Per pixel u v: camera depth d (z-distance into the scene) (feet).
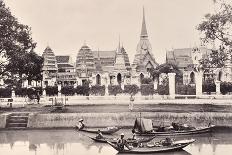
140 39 606.55
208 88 298.56
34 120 213.25
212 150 152.56
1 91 291.17
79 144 169.78
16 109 236.84
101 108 236.02
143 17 599.16
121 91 326.24
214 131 193.67
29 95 270.67
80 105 249.96
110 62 604.90
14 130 207.82
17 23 246.47
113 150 156.97
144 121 175.73
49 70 510.17
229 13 206.69
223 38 209.05
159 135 175.32
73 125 213.05
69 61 569.64
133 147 143.74
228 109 222.89
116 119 214.48
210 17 208.23
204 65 219.20
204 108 226.99
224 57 211.00
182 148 147.13
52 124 212.64
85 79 514.27
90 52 554.46
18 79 255.09
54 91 310.04
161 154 143.33
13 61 242.99
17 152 156.35
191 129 182.39
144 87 317.01
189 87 295.28
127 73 543.39
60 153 153.28
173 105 240.32
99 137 172.14
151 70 520.83
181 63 563.48
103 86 331.36
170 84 280.10
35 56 262.26
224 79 359.46
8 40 237.86
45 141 177.37
